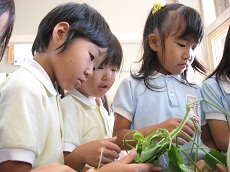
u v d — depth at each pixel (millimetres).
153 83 818
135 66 1770
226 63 862
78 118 795
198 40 796
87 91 867
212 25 1489
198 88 875
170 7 852
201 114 831
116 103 813
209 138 829
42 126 531
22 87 523
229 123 788
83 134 797
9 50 1789
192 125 630
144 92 807
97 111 908
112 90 1696
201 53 1544
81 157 611
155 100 788
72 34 629
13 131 472
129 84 832
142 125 767
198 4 1667
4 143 468
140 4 1937
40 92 555
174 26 777
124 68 1772
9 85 535
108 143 608
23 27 1851
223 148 762
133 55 1822
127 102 798
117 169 452
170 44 781
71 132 726
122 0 1936
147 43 883
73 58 618
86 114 839
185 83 855
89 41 646
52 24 669
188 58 782
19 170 466
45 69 652
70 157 631
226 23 1342
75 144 721
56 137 600
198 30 784
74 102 823
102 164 583
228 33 875
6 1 486
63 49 621
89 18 682
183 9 812
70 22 655
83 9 698
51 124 586
